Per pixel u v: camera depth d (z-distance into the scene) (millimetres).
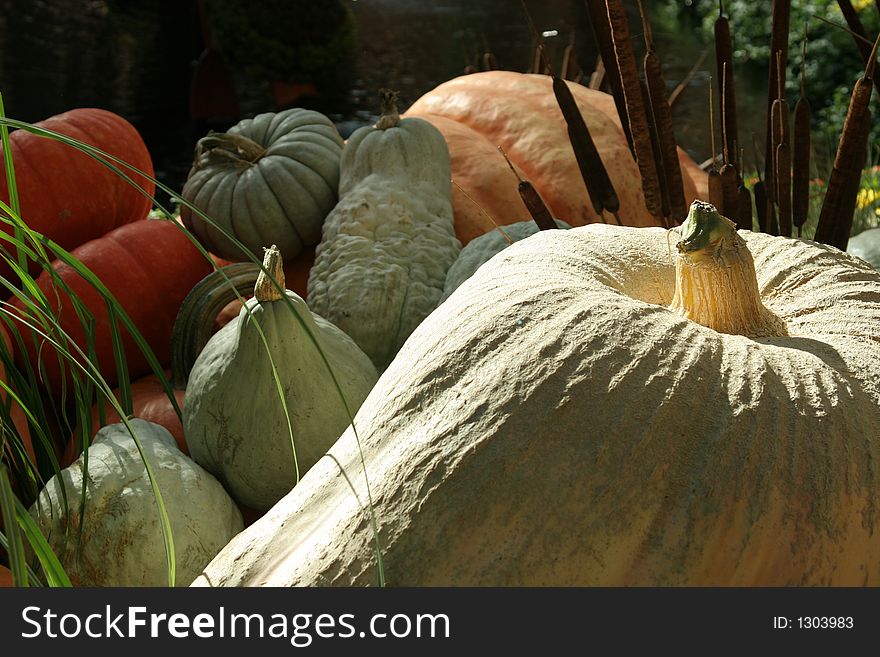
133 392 1797
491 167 2088
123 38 11469
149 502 1324
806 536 956
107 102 8484
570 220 2088
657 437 985
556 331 1064
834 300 1209
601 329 1063
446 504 985
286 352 1367
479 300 1158
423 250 1751
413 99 8867
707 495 963
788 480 970
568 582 954
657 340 1061
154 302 1842
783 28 1647
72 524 1311
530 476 978
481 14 13742
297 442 1378
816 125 7422
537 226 1729
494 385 1037
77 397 1176
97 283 1121
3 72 9211
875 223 2852
